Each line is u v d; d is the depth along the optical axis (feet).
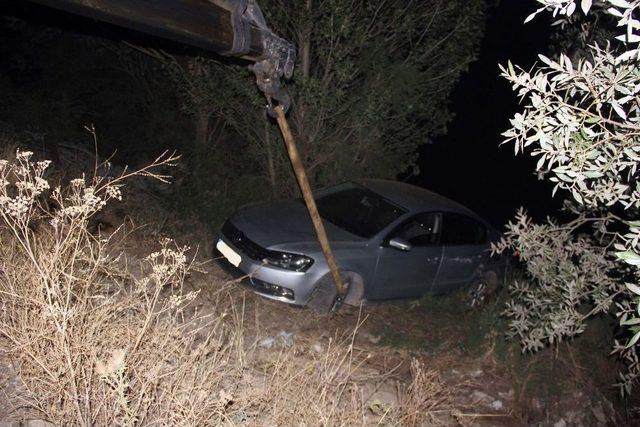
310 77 31.17
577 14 14.33
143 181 31.65
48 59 36.06
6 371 12.85
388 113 34.24
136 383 12.28
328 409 14.44
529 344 18.92
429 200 27.76
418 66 32.91
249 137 34.01
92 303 13.62
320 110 31.35
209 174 34.04
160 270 13.21
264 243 23.41
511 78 9.68
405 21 31.14
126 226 24.45
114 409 11.66
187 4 11.87
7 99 32.60
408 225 25.91
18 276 12.62
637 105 9.43
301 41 31.01
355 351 21.86
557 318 16.87
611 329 27.20
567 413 24.49
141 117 37.65
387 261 25.02
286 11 30.27
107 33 33.58
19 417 12.14
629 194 11.43
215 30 12.55
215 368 13.80
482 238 28.96
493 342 24.88
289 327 22.09
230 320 20.58
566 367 25.90
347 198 26.96
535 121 9.52
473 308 28.60
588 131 9.22
